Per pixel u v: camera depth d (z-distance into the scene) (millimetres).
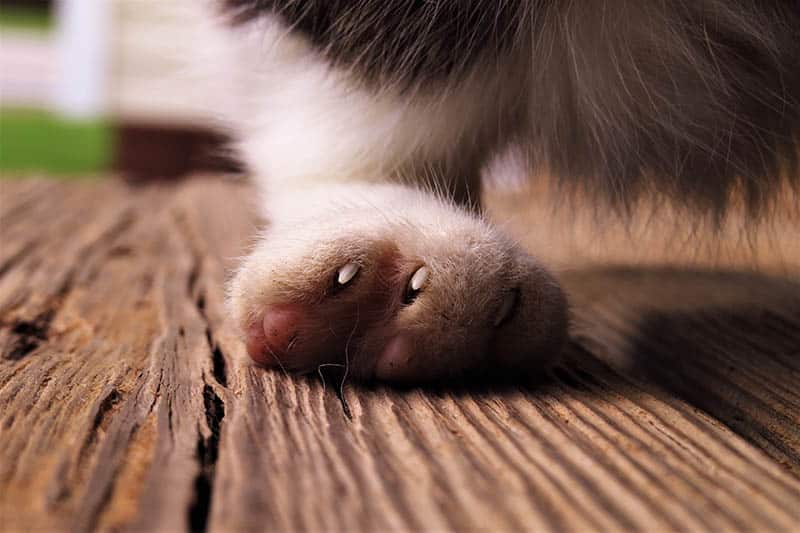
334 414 121
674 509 100
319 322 131
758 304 183
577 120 160
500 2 142
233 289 139
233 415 120
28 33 852
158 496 100
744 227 178
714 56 148
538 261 136
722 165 163
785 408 140
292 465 106
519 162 173
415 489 102
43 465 105
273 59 161
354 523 97
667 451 113
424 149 161
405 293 129
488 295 128
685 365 157
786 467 128
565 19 145
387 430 117
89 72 603
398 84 150
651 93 152
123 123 498
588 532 96
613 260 218
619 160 162
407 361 129
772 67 150
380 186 158
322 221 137
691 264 199
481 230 134
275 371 135
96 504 99
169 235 239
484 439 115
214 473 105
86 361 139
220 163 412
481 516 98
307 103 162
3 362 138
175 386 129
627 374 143
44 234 234
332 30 148
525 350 133
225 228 252
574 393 131
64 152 581
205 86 207
